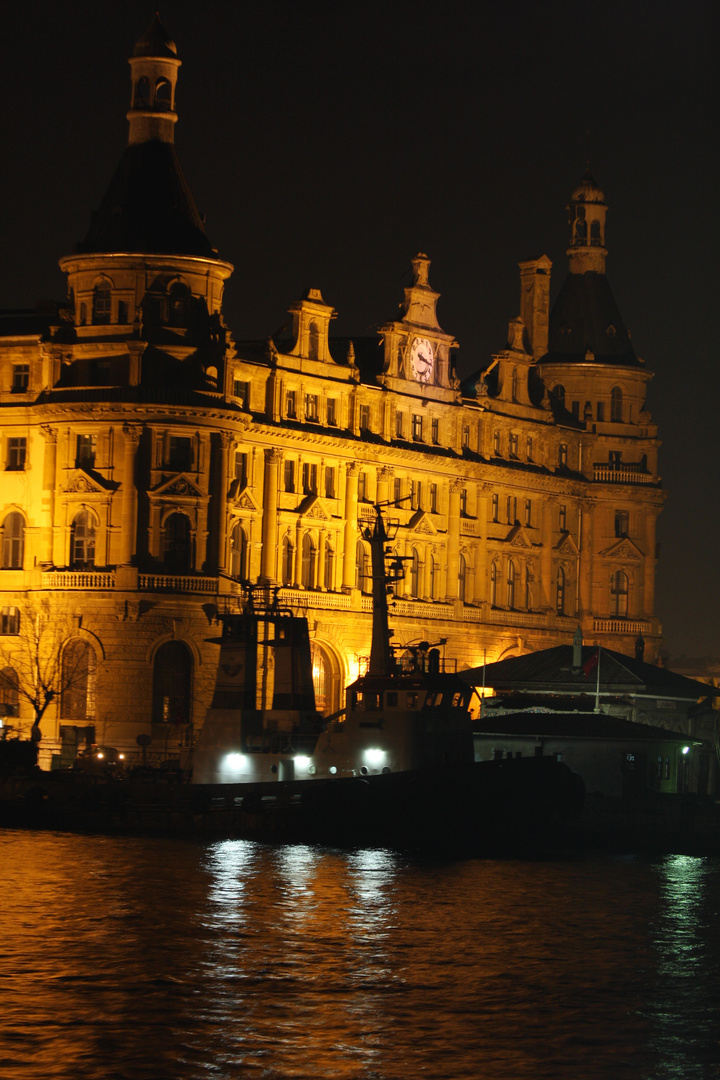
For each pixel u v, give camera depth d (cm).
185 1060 5694
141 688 13212
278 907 8362
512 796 11388
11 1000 6338
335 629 14850
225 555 13650
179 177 13850
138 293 13375
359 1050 5866
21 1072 5541
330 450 14862
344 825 10744
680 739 13062
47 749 12925
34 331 13975
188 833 10994
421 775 10962
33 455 13762
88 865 9475
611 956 7581
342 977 6888
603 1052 5969
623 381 18012
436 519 16050
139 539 13312
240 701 11575
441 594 16125
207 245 13650
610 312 18262
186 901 8400
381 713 11275
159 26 13938
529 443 17288
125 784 11244
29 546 13688
